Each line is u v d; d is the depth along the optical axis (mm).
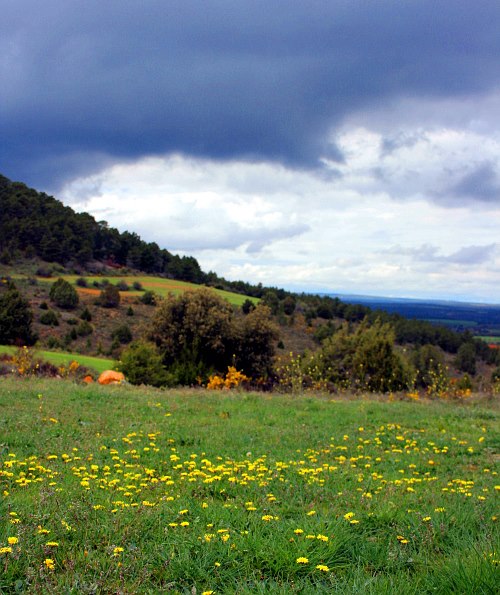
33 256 101312
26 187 125062
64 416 12242
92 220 121188
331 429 12578
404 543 4949
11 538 4199
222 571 4199
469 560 4250
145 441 10219
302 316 82062
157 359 29516
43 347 55906
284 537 4746
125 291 91500
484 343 70875
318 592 3850
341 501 6469
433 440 11469
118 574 4047
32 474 7266
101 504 5816
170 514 5484
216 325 33750
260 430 12023
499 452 10711
